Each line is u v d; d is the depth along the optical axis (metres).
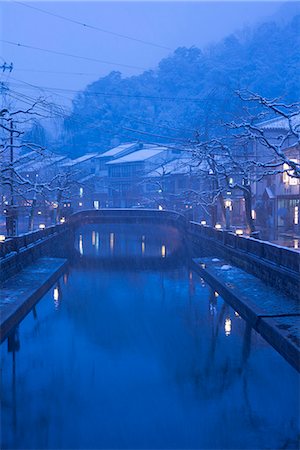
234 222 56.00
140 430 9.73
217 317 18.86
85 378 12.72
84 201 83.50
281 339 13.16
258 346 14.52
